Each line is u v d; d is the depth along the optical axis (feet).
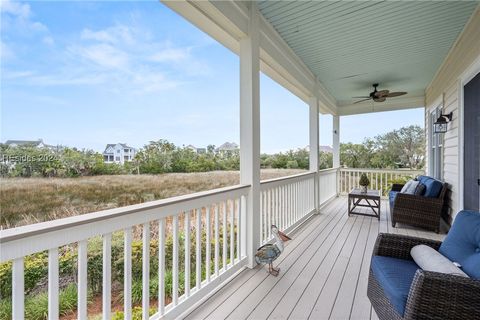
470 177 11.18
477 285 4.09
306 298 7.13
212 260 10.37
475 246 5.60
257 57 9.61
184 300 6.38
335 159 25.57
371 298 6.22
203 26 8.38
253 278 8.36
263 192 10.77
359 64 15.62
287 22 10.77
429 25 11.16
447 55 14.29
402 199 14.23
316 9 9.87
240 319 6.21
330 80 18.83
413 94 22.57
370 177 25.12
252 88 9.27
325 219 16.26
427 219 13.62
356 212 17.98
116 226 4.73
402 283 5.10
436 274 4.34
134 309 6.93
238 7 8.53
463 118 11.98
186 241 6.55
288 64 13.02
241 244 9.09
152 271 8.84
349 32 11.66
